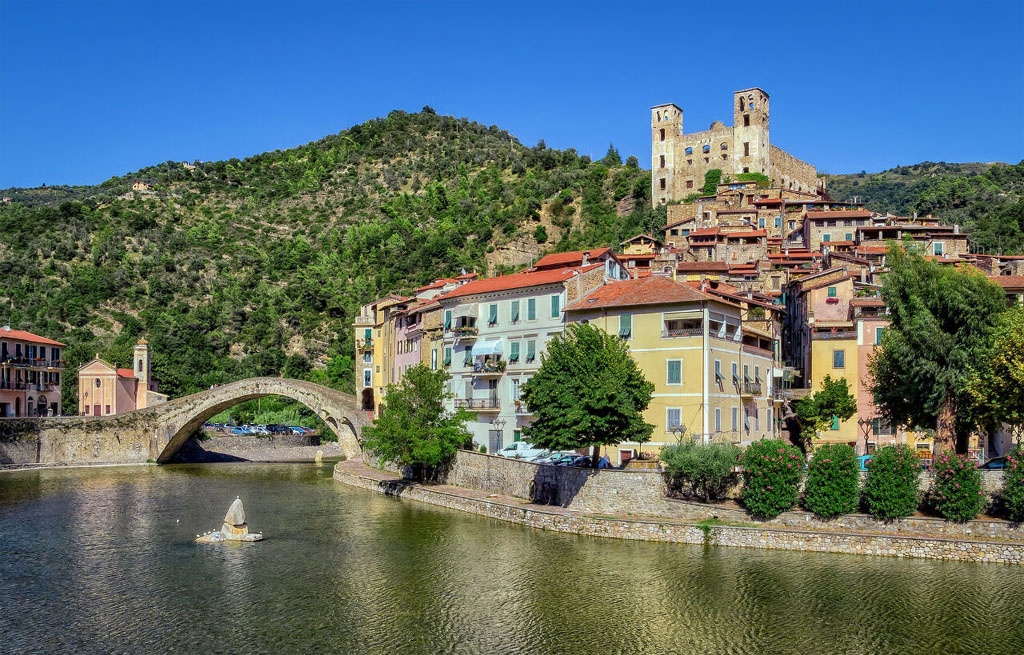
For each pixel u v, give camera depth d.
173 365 180.62
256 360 186.38
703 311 75.81
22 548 62.69
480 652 41.47
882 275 67.94
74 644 42.38
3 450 119.12
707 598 48.31
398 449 85.06
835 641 42.25
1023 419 57.94
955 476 55.19
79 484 101.19
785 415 93.25
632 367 68.00
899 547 54.72
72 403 157.62
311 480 105.62
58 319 189.62
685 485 63.91
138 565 57.38
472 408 92.06
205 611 47.38
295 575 54.44
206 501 85.81
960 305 60.94
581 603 47.94
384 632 44.03
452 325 97.19
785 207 178.75
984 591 47.97
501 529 66.25
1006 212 176.38
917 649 41.22
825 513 57.47
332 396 119.00
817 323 96.94
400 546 61.62
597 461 70.25
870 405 88.75
